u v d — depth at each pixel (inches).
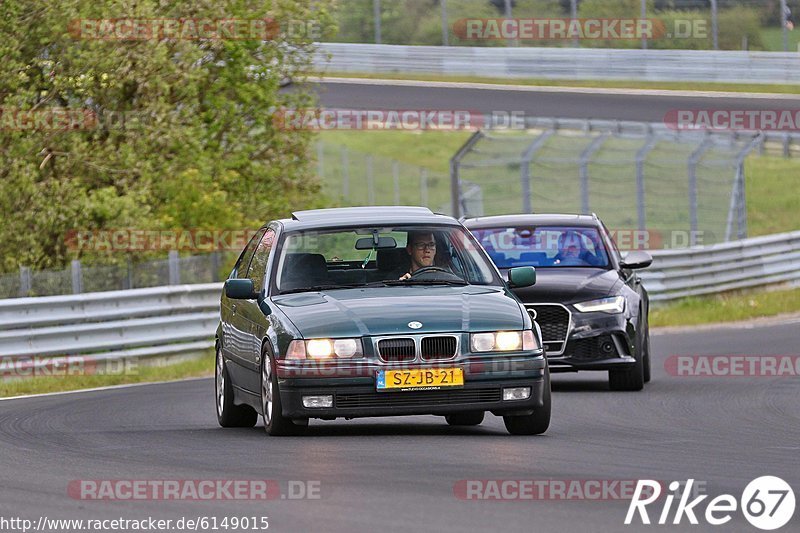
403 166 5930.1
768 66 5625.0
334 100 5349.4
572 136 5059.1
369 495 887.1
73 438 1291.8
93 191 2883.9
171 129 3051.2
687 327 2883.9
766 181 5659.5
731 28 5974.4
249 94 3496.6
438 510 832.3
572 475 970.1
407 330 1175.6
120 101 3206.2
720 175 4820.4
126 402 1728.6
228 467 1032.8
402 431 1288.1
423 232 1332.4
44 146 2974.9
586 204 3531.0
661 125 5044.3
